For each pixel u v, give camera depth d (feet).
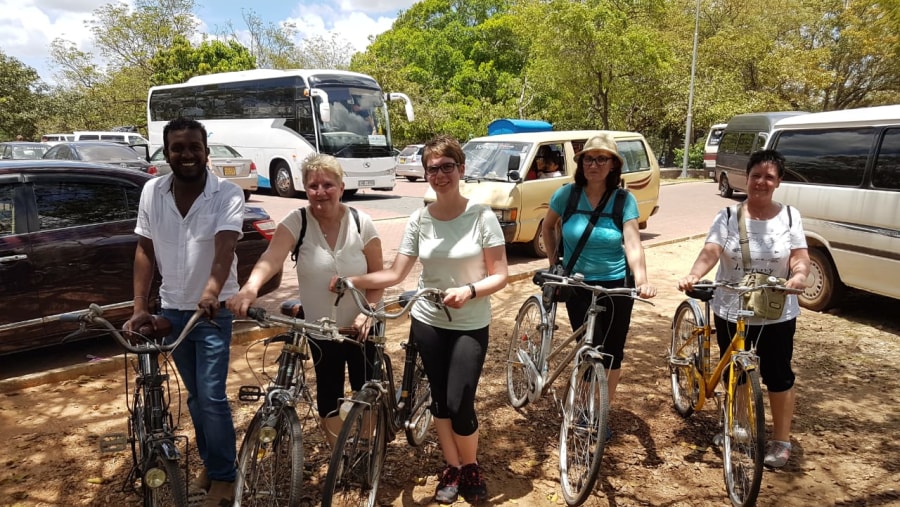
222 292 10.24
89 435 14.02
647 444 13.83
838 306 24.02
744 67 111.65
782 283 11.77
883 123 20.48
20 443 13.60
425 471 12.57
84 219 17.67
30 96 124.36
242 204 10.49
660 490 12.09
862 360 18.81
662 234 41.19
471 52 150.82
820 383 17.13
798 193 23.24
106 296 17.90
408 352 11.88
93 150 48.01
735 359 11.55
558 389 16.78
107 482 12.12
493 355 19.25
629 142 36.27
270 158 61.21
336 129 56.39
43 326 16.88
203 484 11.12
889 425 14.69
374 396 10.21
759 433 10.52
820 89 111.34
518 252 34.47
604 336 13.10
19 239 16.48
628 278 12.98
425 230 11.09
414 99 114.01
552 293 13.24
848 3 112.16
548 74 87.86
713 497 11.89
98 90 139.23
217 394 10.21
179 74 122.01
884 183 20.10
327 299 10.72
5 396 15.98
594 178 12.59
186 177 10.03
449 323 10.87
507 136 34.32
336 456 9.29
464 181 32.55
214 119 67.67
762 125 59.36
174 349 9.71
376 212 49.55
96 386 16.71
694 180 87.92
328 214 10.44
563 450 11.80
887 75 110.63
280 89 59.41
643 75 85.25
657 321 22.77
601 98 90.74
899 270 19.52
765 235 12.62
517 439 13.97
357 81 58.54
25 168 16.92
